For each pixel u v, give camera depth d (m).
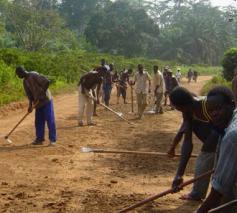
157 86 20.64
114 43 87.94
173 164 10.60
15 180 9.15
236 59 31.75
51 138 12.63
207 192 8.05
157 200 7.87
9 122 16.91
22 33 60.69
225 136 4.25
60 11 112.56
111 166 10.38
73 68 40.38
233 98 5.20
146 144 13.05
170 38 101.19
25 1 67.00
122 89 25.34
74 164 10.52
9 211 7.36
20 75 12.50
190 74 51.16
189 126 6.84
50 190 8.48
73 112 20.77
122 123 17.23
